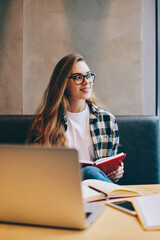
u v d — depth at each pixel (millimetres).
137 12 2039
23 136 1764
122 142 1782
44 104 1811
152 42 2053
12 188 611
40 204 601
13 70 2049
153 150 1782
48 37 2051
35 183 591
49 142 1654
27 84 2055
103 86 2059
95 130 1717
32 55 2053
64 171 569
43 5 2043
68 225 591
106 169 1240
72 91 1669
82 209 574
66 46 2055
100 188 839
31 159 584
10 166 600
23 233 579
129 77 2055
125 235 551
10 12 2039
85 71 1650
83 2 2045
